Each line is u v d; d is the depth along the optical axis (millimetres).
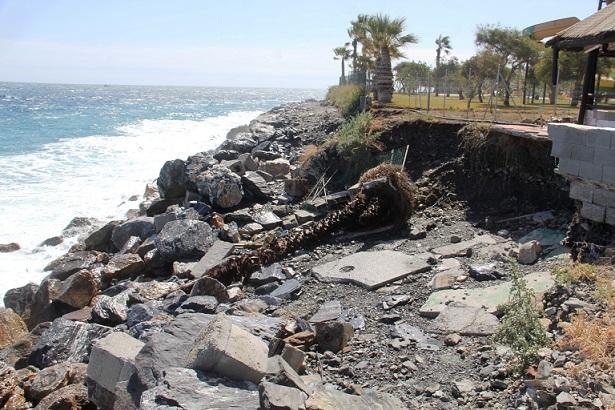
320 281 9914
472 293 8273
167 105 96250
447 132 14875
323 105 37406
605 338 5273
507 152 12695
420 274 9555
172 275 12102
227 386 5395
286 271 10711
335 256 11227
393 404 5352
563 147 8438
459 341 6922
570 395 4660
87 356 8820
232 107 93000
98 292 11883
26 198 19484
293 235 12055
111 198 20109
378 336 7461
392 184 12141
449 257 10195
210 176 15883
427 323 7691
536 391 4953
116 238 14773
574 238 8766
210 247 12695
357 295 9086
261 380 5555
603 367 4996
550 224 10875
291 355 6406
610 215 7879
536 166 12133
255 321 7539
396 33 22891
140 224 14766
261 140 23609
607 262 7332
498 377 5730
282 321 7754
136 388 5914
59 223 17031
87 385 7078
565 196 11500
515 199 12359
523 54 39500
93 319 10211
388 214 12406
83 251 14469
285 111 36562
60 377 7777
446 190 13445
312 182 16062
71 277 11539
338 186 15609
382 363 6656
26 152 29016
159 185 17562
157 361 6035
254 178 16250
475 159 13406
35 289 11789
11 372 7945
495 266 9148
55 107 74625
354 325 7875
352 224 12391
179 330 6535
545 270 8578
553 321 6328
